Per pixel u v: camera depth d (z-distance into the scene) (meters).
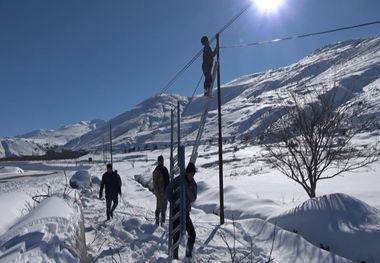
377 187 16.59
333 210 9.34
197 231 10.20
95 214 13.99
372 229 8.35
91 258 7.63
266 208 12.53
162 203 11.52
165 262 7.14
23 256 4.66
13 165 87.56
